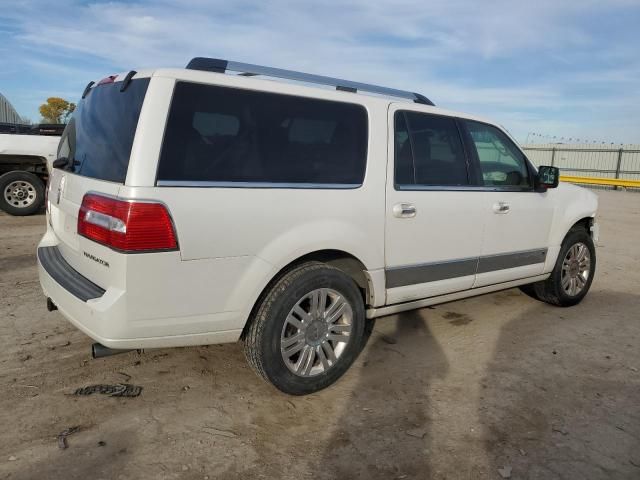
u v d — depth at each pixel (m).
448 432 3.01
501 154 4.54
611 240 9.74
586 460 2.79
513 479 2.62
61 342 4.02
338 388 3.49
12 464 2.59
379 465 2.71
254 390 3.42
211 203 2.82
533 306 5.36
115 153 2.82
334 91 3.47
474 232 4.20
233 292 2.95
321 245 3.24
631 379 3.74
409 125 3.83
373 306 3.68
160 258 2.70
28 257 6.59
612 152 28.03
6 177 9.34
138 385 3.43
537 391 3.53
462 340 4.38
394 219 3.63
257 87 3.10
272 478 2.58
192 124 2.83
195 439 2.87
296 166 3.20
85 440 2.81
